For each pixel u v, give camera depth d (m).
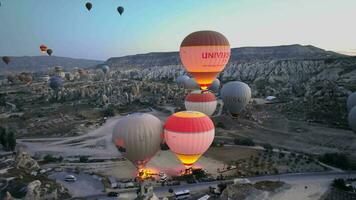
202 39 61.31
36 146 83.00
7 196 47.25
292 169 60.09
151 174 58.50
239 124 93.75
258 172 58.62
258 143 77.06
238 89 90.62
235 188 49.62
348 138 78.88
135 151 47.97
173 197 49.69
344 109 96.88
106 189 53.22
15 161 62.25
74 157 72.50
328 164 62.47
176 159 66.56
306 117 98.38
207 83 67.00
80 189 53.62
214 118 99.62
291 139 80.44
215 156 67.88
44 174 59.62
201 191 51.53
